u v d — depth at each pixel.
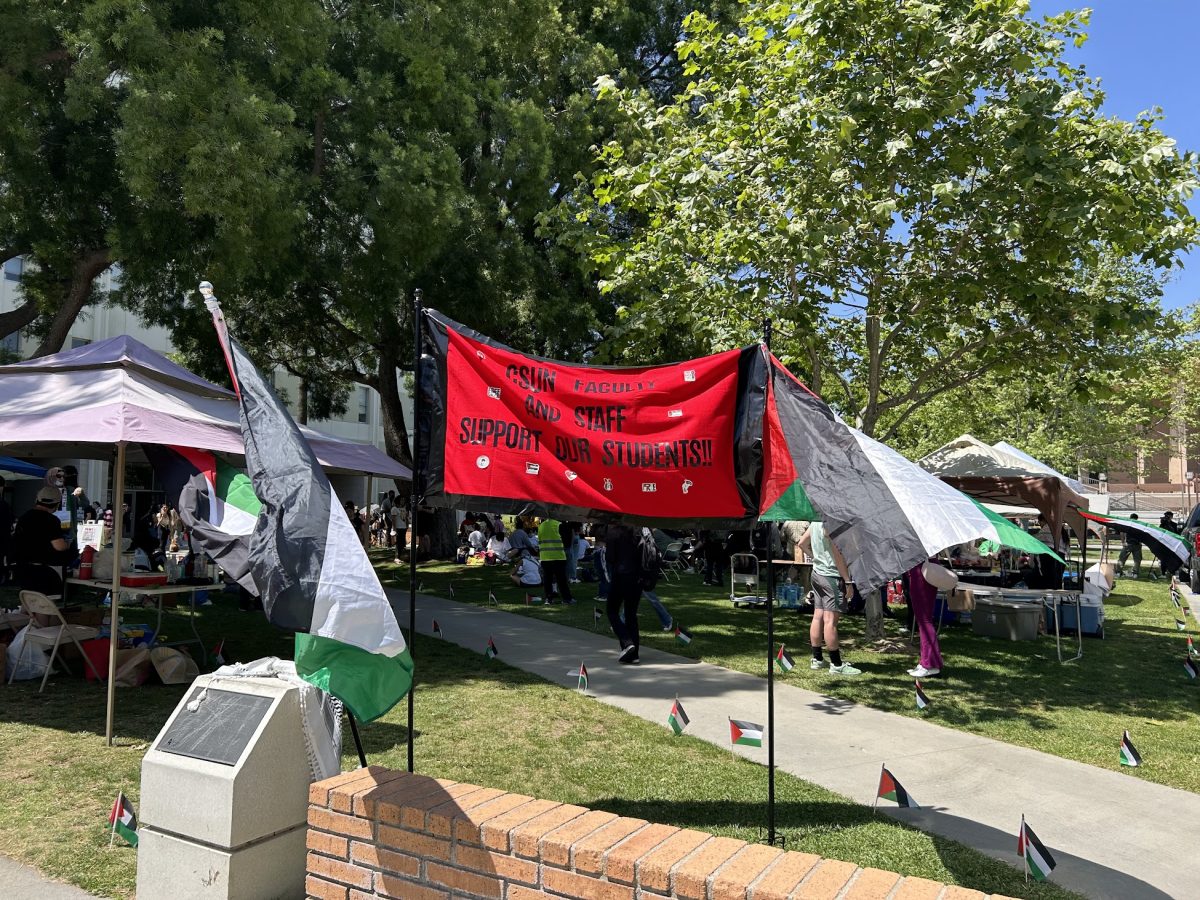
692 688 8.40
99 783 5.53
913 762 6.27
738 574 14.57
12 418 7.19
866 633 11.05
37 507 8.73
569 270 19.72
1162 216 10.06
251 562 3.74
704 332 12.17
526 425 4.74
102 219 13.78
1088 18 10.47
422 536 22.77
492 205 18.16
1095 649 11.12
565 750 6.34
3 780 5.55
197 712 3.90
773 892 2.67
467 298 17.42
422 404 4.79
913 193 10.77
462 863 3.17
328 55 15.14
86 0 12.09
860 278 11.46
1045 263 11.00
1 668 8.05
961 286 10.88
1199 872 4.50
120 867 4.31
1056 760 6.39
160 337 29.80
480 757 6.14
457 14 17.22
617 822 3.21
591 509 4.68
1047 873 4.12
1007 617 11.84
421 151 14.80
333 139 15.17
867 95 9.88
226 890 3.51
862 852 4.64
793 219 10.22
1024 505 13.09
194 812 3.61
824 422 4.35
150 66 11.97
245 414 4.19
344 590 3.62
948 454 13.99
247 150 11.89
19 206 13.09
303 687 3.87
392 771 3.72
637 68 21.84
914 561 3.96
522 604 14.42
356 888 3.40
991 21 9.91
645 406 4.71
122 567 7.33
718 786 5.63
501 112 17.95
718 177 10.82
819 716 7.50
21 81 12.02
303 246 14.63
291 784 3.78
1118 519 11.91
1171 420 29.08
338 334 20.38
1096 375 11.91
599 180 12.52
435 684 8.44
